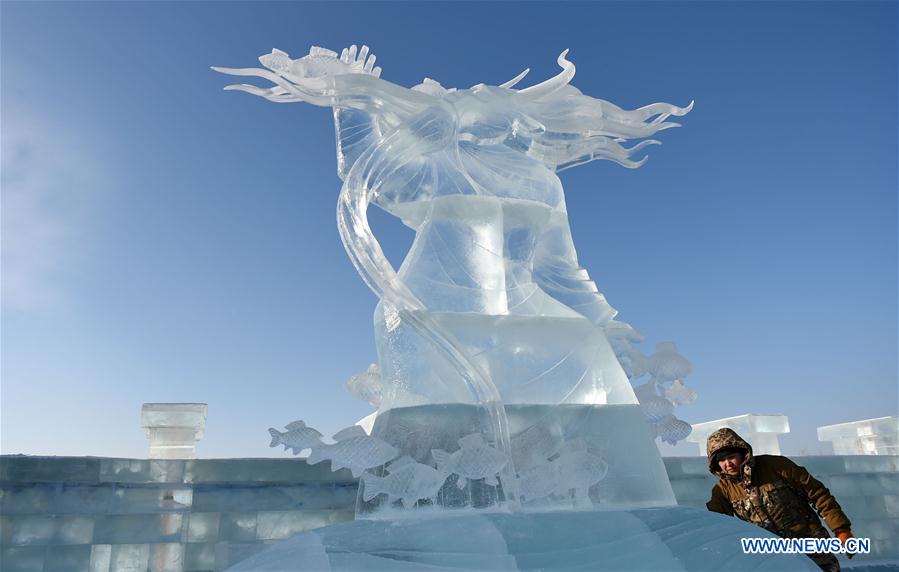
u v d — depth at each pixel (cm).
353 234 552
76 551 601
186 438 780
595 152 721
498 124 627
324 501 671
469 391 510
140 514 629
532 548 407
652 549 415
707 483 780
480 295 571
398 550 407
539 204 628
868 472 840
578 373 551
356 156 599
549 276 643
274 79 623
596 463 507
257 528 649
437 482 471
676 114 717
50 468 611
